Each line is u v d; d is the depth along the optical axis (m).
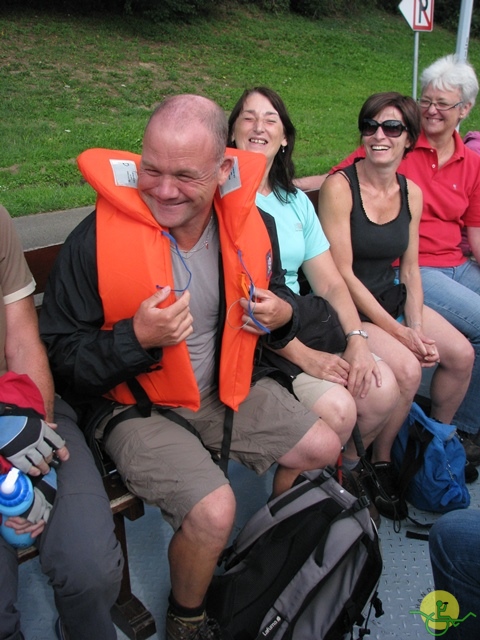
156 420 1.94
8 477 1.54
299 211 2.65
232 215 1.93
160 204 1.79
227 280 1.95
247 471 2.80
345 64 18.02
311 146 10.62
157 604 2.14
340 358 2.41
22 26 15.05
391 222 2.82
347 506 1.94
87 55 14.34
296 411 2.10
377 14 24.17
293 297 2.25
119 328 1.76
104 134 10.05
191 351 2.03
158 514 2.54
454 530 1.61
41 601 2.12
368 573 1.86
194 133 1.71
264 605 1.88
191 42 16.86
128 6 16.69
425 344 2.67
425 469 2.55
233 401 2.01
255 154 2.03
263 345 2.28
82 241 1.85
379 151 2.68
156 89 13.33
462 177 3.21
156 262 1.79
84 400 2.02
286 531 1.95
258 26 19.38
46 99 11.52
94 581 1.57
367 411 2.44
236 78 15.11
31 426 1.59
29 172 8.15
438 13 25.42
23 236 6.20
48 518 1.62
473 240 3.33
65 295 1.87
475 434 3.04
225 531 1.74
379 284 2.89
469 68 3.14
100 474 1.86
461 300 3.00
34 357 1.87
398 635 2.11
